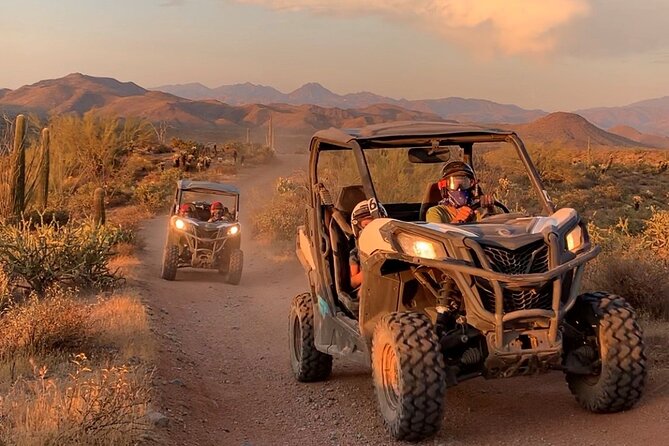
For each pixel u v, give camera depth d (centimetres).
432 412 510
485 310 508
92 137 5112
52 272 1252
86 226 1522
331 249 698
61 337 812
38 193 2945
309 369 756
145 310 1122
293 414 661
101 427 508
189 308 1310
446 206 617
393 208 758
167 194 4431
